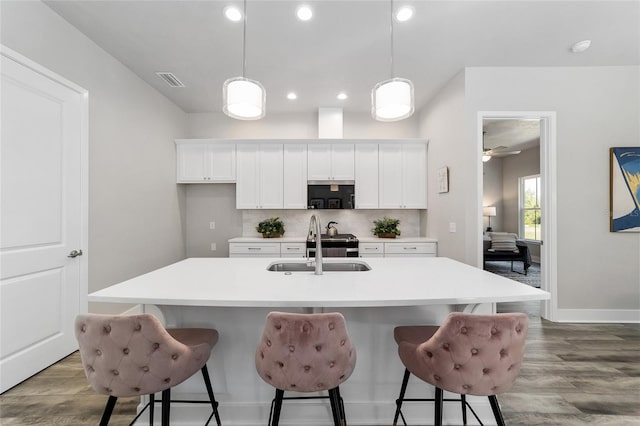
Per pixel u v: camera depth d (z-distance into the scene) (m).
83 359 1.20
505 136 5.95
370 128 4.63
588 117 3.19
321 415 1.66
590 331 2.93
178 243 4.39
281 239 4.23
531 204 7.21
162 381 1.20
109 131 2.91
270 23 2.46
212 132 4.64
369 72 3.31
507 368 1.18
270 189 4.32
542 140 3.27
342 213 4.65
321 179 4.30
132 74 3.28
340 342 1.20
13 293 1.98
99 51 2.78
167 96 3.99
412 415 1.67
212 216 4.66
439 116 3.83
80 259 2.51
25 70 2.06
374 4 2.25
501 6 2.28
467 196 3.19
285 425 1.65
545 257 3.24
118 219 3.04
